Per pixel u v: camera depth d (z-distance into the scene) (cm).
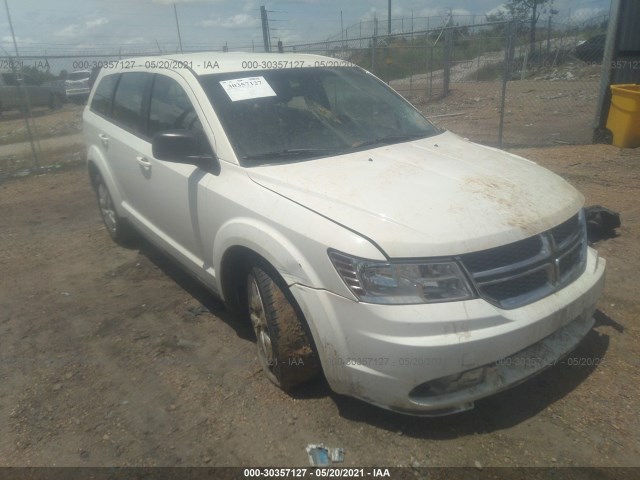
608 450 262
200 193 346
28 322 415
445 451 267
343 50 1324
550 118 1238
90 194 786
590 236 504
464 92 1728
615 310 382
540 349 274
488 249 253
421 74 1841
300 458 268
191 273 402
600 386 307
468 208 269
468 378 253
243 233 301
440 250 246
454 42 1764
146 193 429
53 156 1063
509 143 966
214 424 293
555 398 299
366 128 381
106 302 441
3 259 546
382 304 244
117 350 369
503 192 289
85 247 568
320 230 263
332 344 261
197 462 268
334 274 253
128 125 465
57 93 1845
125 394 322
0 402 320
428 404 253
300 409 300
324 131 364
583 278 291
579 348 341
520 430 278
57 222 662
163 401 314
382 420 289
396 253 246
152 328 396
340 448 271
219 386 324
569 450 264
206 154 351
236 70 389
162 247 435
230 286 347
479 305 246
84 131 562
